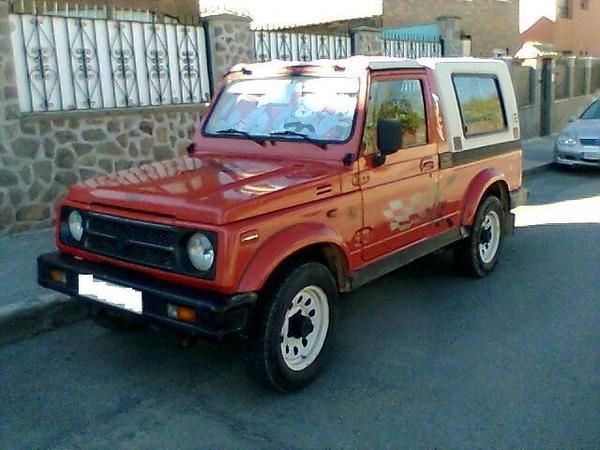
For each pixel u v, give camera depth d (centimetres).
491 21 2102
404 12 1819
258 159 447
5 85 638
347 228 408
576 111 1928
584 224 801
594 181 1136
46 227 697
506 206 632
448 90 527
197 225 336
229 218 332
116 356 434
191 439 331
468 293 554
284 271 367
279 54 961
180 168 428
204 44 843
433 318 497
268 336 356
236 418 352
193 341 381
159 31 787
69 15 726
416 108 485
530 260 650
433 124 499
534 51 1664
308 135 441
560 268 621
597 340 450
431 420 346
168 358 430
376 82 445
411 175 470
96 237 387
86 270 383
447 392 377
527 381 389
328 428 341
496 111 607
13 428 341
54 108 693
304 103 460
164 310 345
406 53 1252
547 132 1761
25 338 465
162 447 324
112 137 743
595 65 2023
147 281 357
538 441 324
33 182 677
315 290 386
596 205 916
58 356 434
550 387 381
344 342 453
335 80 452
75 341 460
